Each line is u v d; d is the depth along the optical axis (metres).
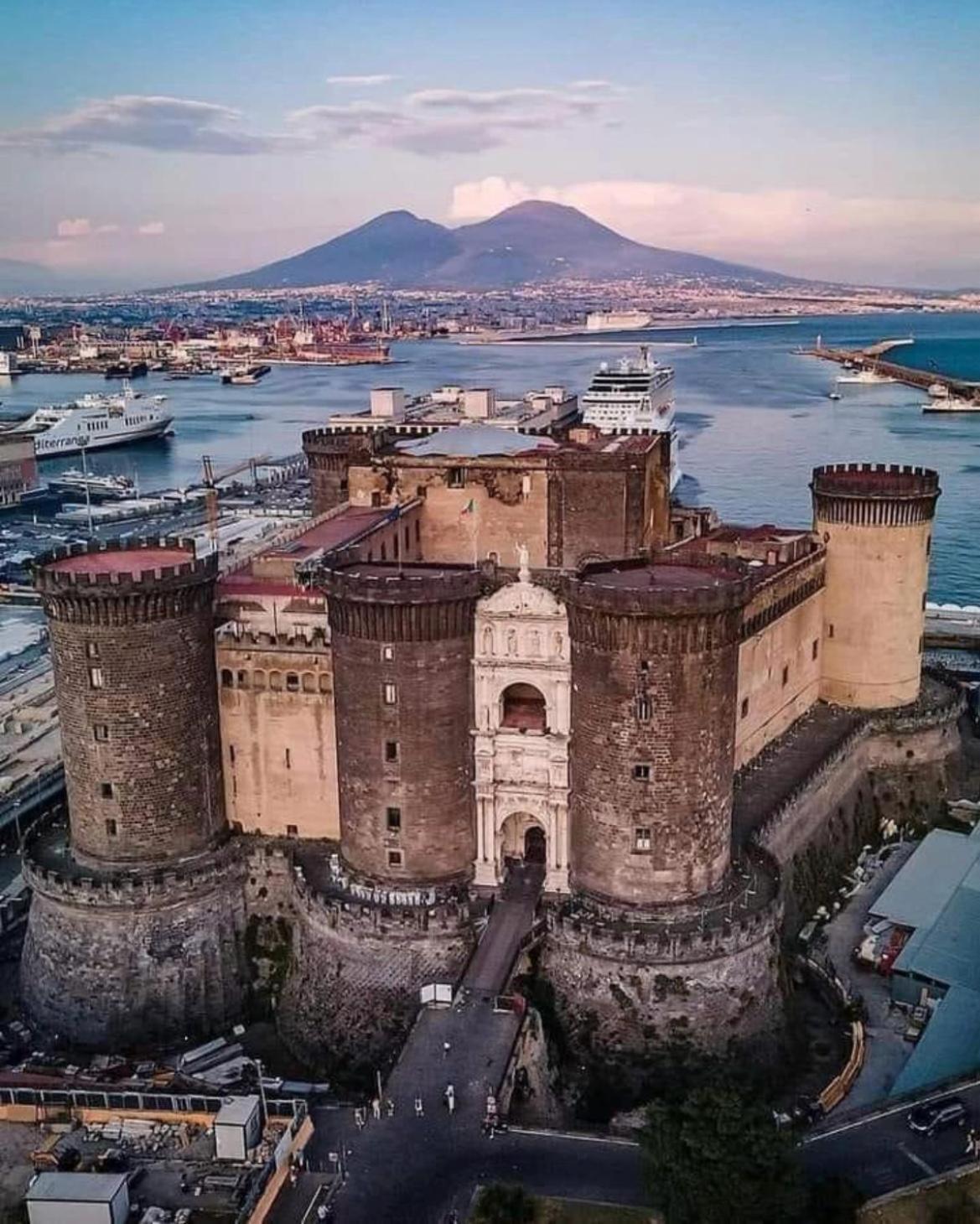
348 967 96.31
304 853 106.50
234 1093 77.44
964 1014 93.38
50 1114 77.38
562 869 98.31
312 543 116.00
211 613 104.19
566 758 95.75
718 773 93.12
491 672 95.56
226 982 104.44
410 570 100.62
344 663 96.81
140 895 100.31
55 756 149.00
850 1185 69.06
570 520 127.38
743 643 113.94
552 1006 93.00
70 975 101.69
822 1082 91.69
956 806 136.12
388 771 97.19
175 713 101.94
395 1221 69.50
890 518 132.12
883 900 110.75
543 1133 76.56
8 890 121.94
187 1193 69.44
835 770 124.38
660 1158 65.44
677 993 89.94
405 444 139.88
